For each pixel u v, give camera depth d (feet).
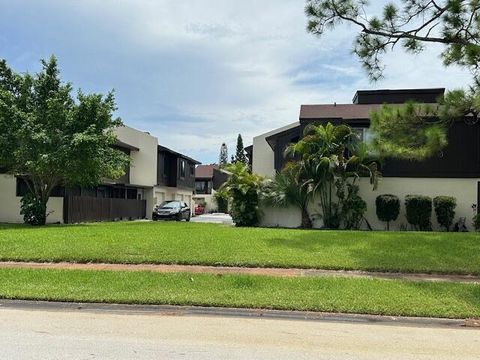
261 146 110.11
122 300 25.77
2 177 86.43
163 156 139.13
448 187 66.59
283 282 29.43
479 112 44.62
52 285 28.81
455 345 19.47
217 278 30.50
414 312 23.98
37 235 50.39
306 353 17.98
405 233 52.85
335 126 66.80
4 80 73.87
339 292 27.22
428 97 89.66
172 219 106.11
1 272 32.45
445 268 34.45
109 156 75.15
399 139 45.80
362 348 18.79
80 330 20.90
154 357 17.13
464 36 43.29
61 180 75.66
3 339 19.30
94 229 59.26
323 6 44.75
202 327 21.72
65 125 70.90
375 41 46.09
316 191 66.85
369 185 67.77
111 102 74.59
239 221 69.51
